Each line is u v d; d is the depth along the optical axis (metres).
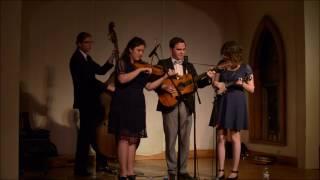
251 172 5.23
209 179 4.61
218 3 7.33
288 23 6.22
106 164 5.12
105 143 4.89
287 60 6.27
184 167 4.40
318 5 5.85
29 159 5.25
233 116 4.41
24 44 6.07
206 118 7.09
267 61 7.00
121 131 3.87
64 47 6.29
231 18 7.41
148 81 4.14
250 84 4.45
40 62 6.15
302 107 5.84
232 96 4.42
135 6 6.71
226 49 4.43
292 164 6.02
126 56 4.04
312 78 5.82
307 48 5.80
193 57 7.10
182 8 7.04
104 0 6.53
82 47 4.91
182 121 4.33
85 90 4.80
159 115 6.78
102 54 6.48
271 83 6.88
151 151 6.69
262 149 6.77
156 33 6.83
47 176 4.76
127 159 4.01
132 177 4.02
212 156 6.57
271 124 6.95
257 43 6.93
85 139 4.80
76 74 4.80
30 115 6.06
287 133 6.25
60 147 6.20
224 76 4.46
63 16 6.30
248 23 7.20
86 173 4.80
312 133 5.79
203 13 7.20
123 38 6.62
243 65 4.50
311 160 5.74
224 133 4.55
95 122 4.84
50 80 6.20
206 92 7.10
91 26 6.45
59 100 6.23
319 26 5.84
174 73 4.21
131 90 3.95
